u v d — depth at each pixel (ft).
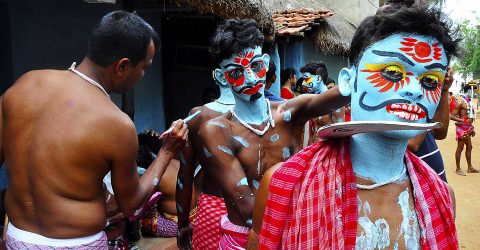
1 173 11.62
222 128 6.53
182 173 7.82
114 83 5.65
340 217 3.58
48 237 5.12
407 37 3.55
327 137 3.79
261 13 14.58
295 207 3.62
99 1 10.33
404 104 3.55
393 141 3.69
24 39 12.42
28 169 5.11
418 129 3.39
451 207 3.82
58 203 5.04
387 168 3.81
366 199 3.76
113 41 5.31
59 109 5.08
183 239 8.30
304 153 3.81
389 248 3.68
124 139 5.22
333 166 3.71
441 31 3.54
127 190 5.58
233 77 6.46
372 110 3.66
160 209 12.53
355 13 42.73
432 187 3.78
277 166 4.20
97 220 5.29
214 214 7.13
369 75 3.66
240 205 6.29
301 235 3.51
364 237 3.65
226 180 6.39
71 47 13.78
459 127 28.17
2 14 11.80
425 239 3.67
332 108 6.46
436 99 3.65
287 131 6.88
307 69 15.62
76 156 4.98
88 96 5.19
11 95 5.35
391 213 3.73
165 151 6.51
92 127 5.02
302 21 21.88
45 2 12.86
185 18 19.12
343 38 28.19
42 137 5.04
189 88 20.03
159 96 19.81
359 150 3.84
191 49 19.62
